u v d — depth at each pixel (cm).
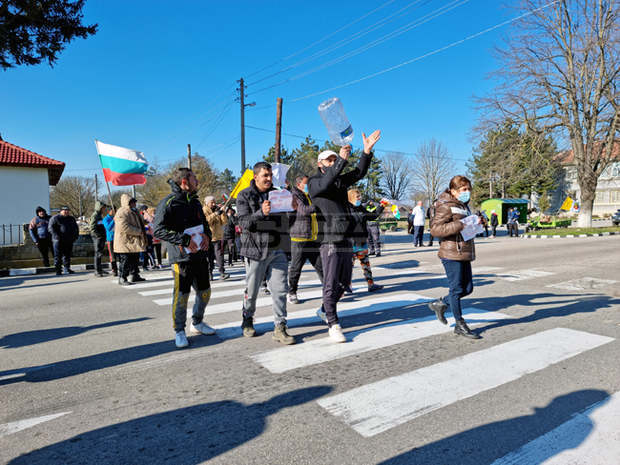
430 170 5272
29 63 1181
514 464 193
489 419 235
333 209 366
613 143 2241
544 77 2105
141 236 803
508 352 342
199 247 369
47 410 259
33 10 1084
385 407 251
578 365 312
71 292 716
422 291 616
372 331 411
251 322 404
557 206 5128
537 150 2297
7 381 308
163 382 298
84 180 5550
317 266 542
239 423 236
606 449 203
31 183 1756
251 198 372
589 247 1311
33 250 1165
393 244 1756
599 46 2058
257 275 379
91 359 353
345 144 330
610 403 250
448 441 213
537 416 237
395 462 196
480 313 475
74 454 208
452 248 377
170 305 574
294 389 280
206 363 334
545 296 567
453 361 324
